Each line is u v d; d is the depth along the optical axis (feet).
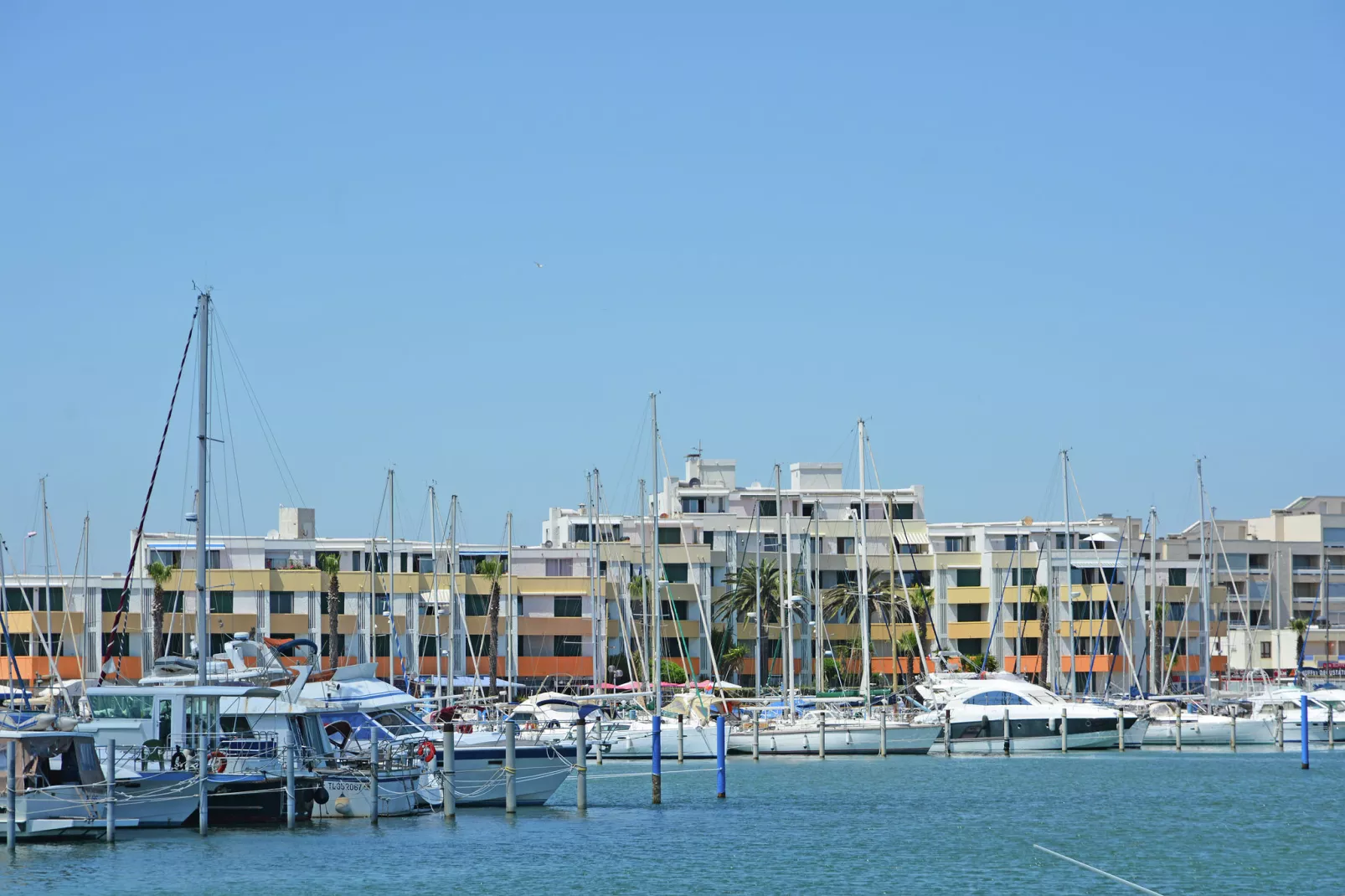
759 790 240.73
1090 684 422.82
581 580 448.65
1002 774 266.36
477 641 442.09
